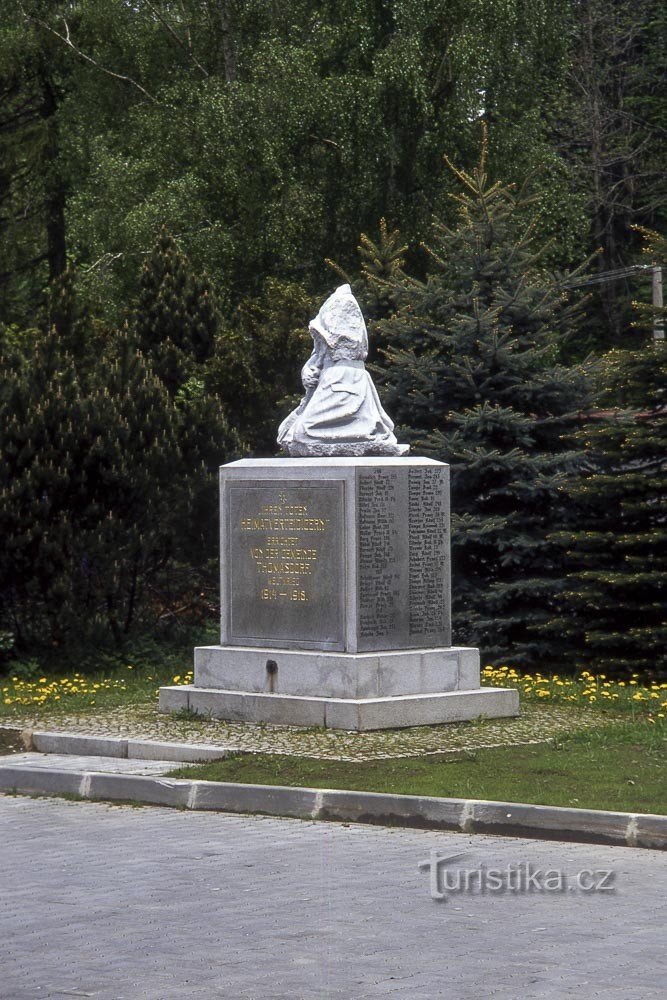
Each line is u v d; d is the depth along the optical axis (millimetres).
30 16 40969
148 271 25828
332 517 15688
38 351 21469
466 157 36781
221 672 16344
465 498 21594
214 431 22375
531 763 13445
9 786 13742
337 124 36031
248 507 16359
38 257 43750
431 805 11898
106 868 10438
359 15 36969
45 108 43188
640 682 19406
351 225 37156
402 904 9344
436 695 15719
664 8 44281
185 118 37312
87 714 16828
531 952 8227
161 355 24844
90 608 21109
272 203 36469
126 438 21109
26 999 7445
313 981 7695
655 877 10078
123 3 38812
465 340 21391
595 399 21734
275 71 36188
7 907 9328
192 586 22750
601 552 20188
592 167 41812
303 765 13422
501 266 22078
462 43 35344
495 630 20984
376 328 22375
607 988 7520
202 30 39531
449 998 7379
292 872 10273
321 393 16500
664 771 13078
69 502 20953
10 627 21078
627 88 45562
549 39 37188
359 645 15531
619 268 42531
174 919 9000
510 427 21109
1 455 20453
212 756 14047
